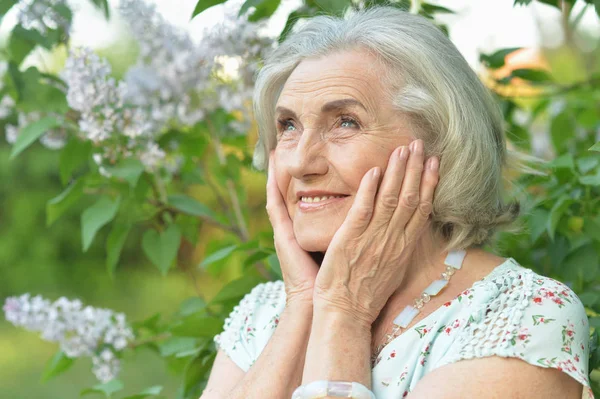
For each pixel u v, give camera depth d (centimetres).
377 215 154
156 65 231
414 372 148
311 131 158
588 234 202
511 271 154
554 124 276
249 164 259
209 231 707
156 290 927
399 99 156
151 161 226
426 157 158
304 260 168
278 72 172
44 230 969
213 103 240
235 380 177
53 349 773
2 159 966
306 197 162
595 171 217
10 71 224
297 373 158
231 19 221
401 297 160
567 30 388
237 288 206
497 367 135
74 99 214
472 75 164
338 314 152
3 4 212
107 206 226
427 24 162
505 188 182
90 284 954
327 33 163
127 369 644
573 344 138
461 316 148
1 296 930
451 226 164
